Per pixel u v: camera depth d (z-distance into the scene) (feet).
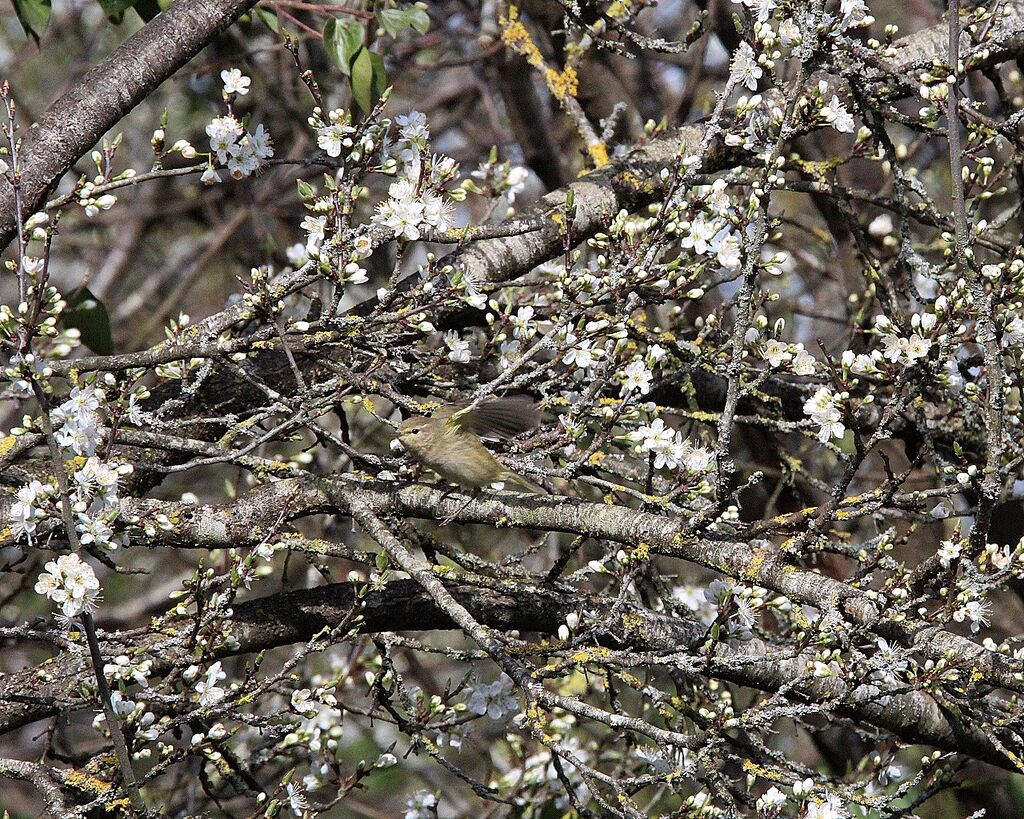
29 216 28.99
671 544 26.17
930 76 30.86
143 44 31.55
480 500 28.12
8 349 23.75
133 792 23.81
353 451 27.66
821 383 36.99
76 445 24.40
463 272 27.66
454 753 51.26
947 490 26.30
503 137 58.90
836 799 23.85
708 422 35.04
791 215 60.70
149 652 28.43
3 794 57.11
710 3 43.37
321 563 31.09
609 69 47.37
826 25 28.78
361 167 27.45
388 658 31.19
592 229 36.06
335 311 26.76
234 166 27.53
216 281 65.87
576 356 27.37
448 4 61.57
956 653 25.85
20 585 40.88
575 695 43.01
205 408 34.71
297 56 27.66
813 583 25.30
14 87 61.46
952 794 47.88
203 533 28.86
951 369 30.04
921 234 54.08
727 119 37.91
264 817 29.14
